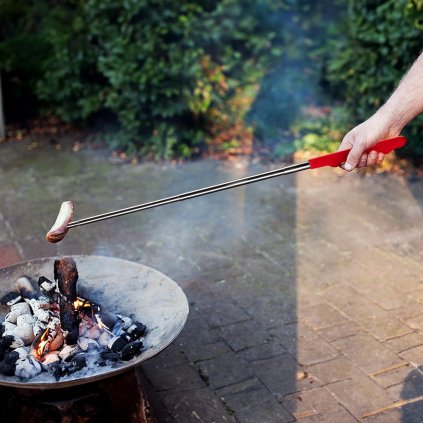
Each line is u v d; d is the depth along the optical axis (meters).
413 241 3.15
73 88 4.49
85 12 4.32
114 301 2.15
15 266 2.24
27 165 4.14
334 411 2.20
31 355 1.92
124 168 4.09
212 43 4.27
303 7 4.80
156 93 4.07
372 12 3.91
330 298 2.74
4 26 5.19
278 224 3.32
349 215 3.40
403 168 3.94
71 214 1.98
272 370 2.37
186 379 2.33
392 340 2.50
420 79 1.95
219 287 2.82
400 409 2.20
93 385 1.99
